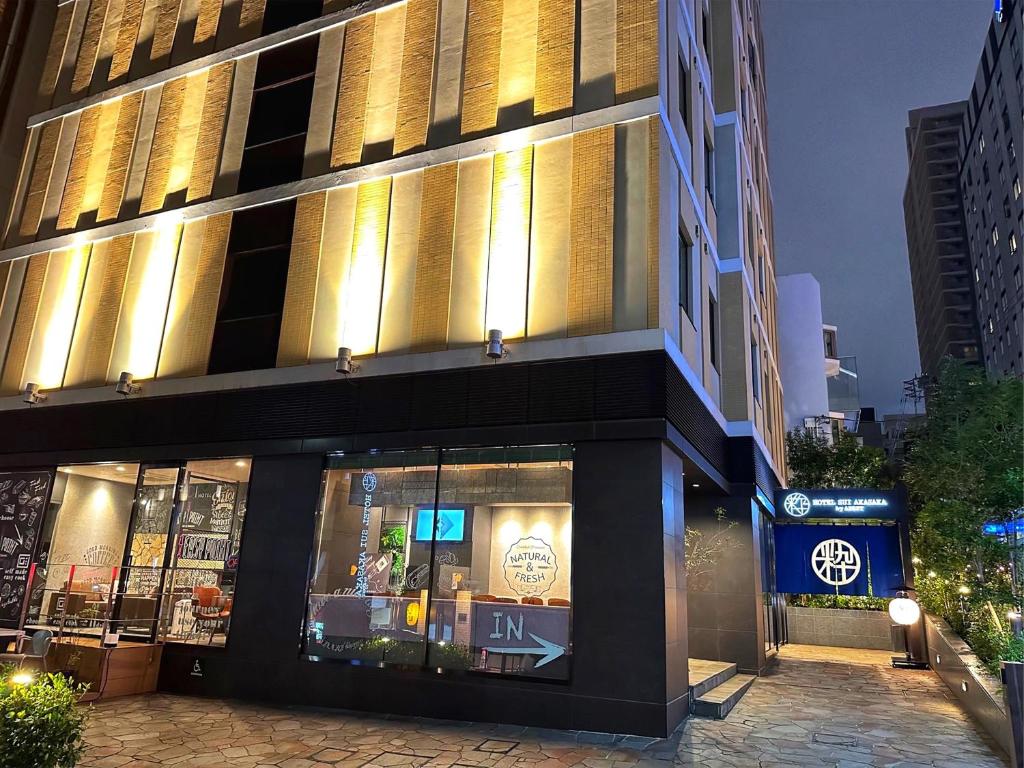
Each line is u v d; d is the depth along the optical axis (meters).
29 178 17.64
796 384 36.25
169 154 15.79
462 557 10.34
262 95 15.10
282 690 10.90
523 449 10.38
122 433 13.84
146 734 8.84
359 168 13.19
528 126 11.75
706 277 14.04
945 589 15.21
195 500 12.87
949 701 11.61
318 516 11.63
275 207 13.97
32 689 5.24
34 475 14.49
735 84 17.17
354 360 12.15
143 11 17.67
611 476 9.65
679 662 9.57
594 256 10.70
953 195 88.12
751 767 7.63
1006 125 63.12
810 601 21.75
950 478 12.44
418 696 9.96
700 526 14.73
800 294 37.50
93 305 15.30
